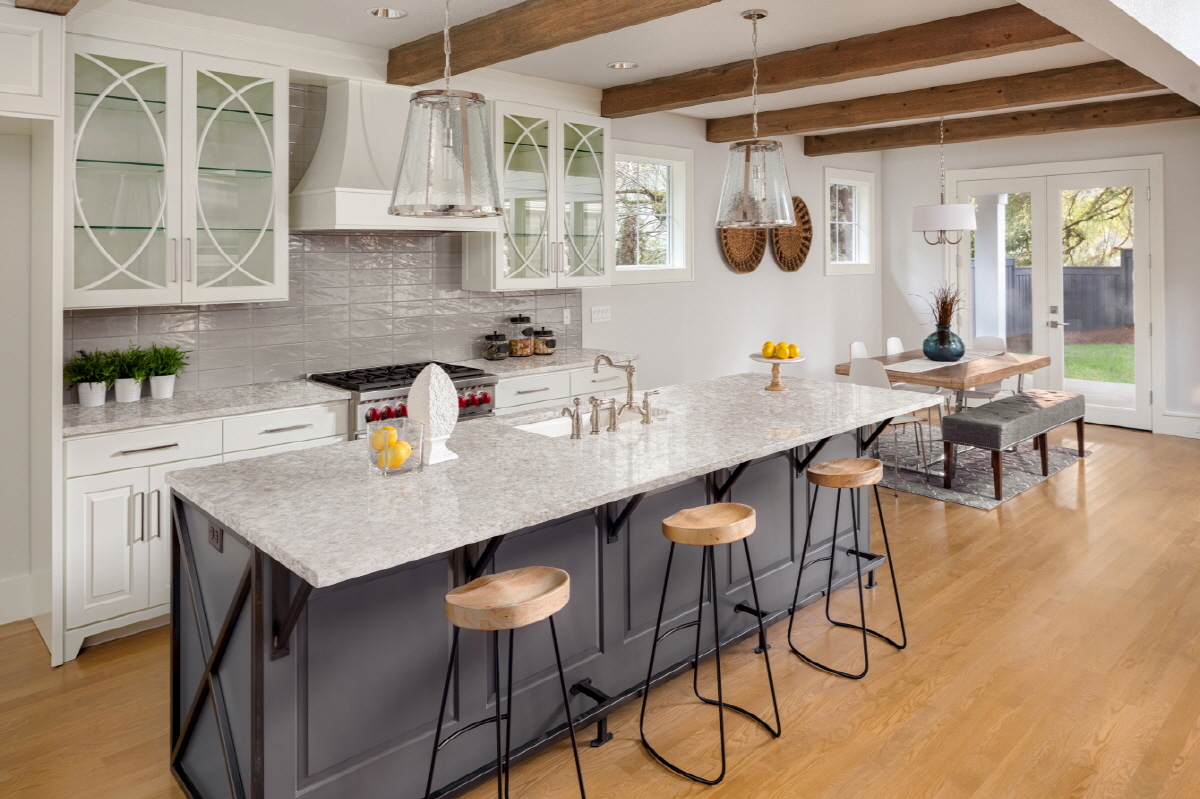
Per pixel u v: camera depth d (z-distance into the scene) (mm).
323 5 3324
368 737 2104
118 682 2922
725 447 2688
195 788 2301
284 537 1841
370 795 2115
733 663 3041
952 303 5793
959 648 3117
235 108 3570
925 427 7102
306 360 4191
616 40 3965
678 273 6102
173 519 2381
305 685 1983
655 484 2309
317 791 2020
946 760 2414
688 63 4398
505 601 1919
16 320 3326
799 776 2352
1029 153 7148
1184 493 5039
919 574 3871
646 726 2627
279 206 3725
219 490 2221
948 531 4473
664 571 2832
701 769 2391
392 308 4523
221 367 3896
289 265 4086
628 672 2721
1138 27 2750
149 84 3326
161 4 3295
